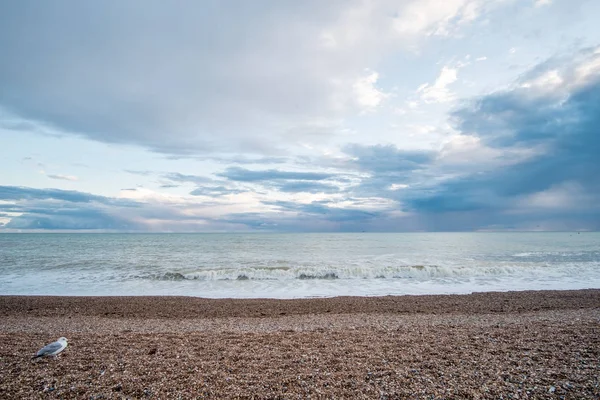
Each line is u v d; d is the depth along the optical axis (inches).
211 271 930.7
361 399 214.4
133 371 261.0
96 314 552.7
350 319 490.6
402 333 383.6
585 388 226.8
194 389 228.7
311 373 257.3
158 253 1641.2
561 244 2431.1
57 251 1755.7
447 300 647.1
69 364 276.5
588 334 367.6
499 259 1327.5
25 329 431.8
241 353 308.0
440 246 2224.4
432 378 246.2
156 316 535.2
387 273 956.0
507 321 454.3
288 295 721.0
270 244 2554.1
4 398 214.2
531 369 262.2
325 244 2517.2
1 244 2517.2
